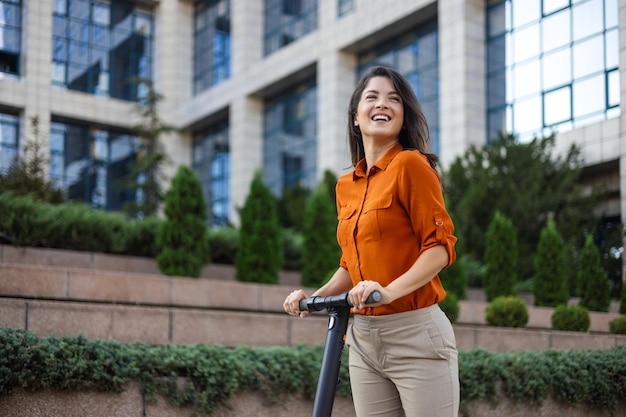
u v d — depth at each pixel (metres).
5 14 24.95
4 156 24.36
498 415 5.94
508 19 18.77
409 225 2.71
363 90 2.92
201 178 30.62
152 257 12.17
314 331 7.42
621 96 13.95
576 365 6.24
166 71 30.41
